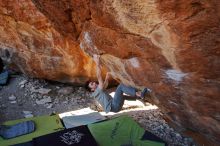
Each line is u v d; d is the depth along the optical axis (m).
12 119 6.91
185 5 2.72
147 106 7.23
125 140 5.86
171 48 3.29
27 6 6.40
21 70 8.23
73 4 4.09
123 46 4.05
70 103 7.46
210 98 3.60
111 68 5.03
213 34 2.82
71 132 5.80
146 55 3.84
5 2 6.57
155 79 4.21
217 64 3.09
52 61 7.41
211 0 2.53
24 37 7.23
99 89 5.59
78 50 7.00
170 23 2.98
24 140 5.93
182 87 3.83
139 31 3.48
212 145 4.78
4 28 7.40
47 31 6.76
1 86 8.06
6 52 8.10
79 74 7.60
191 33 2.94
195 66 3.32
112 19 3.63
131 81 4.89
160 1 2.80
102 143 5.79
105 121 6.29
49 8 4.55
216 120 3.90
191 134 5.12
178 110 4.50
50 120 6.55
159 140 5.86
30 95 7.75
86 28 4.45
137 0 2.98
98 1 3.53
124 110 7.10
